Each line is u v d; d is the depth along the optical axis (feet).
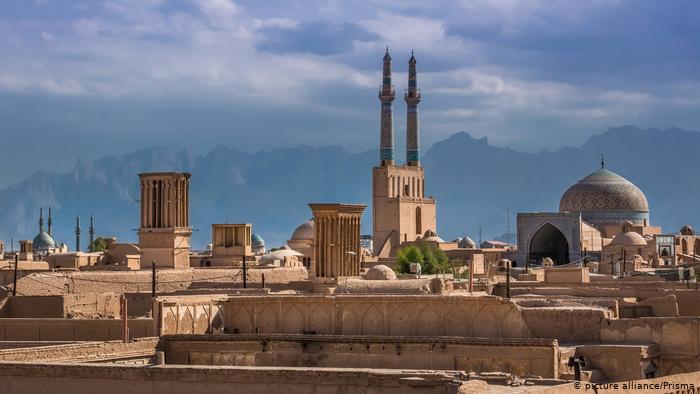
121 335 239.09
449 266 562.25
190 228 394.11
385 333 224.94
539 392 138.31
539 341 201.16
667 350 207.72
